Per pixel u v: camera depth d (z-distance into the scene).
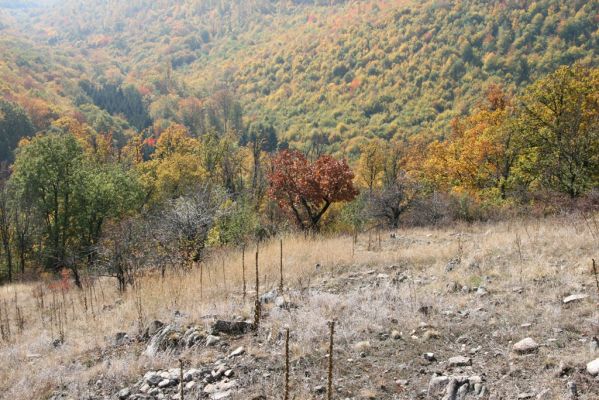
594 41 111.88
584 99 23.83
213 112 144.12
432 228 20.69
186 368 6.16
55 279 26.38
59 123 85.44
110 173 33.31
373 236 18.02
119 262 14.85
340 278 10.27
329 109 162.00
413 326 6.57
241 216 20.61
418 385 5.03
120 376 6.33
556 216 16.44
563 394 4.32
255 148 40.09
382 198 25.45
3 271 37.12
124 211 33.06
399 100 144.88
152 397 5.56
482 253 10.53
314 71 194.50
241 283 10.57
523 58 121.38
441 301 7.47
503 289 7.70
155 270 15.01
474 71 133.88
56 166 31.56
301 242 15.16
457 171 31.55
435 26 167.00
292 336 6.57
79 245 32.53
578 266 8.20
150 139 91.56
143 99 161.62
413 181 26.73
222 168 45.09
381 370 5.46
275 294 8.75
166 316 8.56
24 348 8.91
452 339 6.04
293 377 5.48
